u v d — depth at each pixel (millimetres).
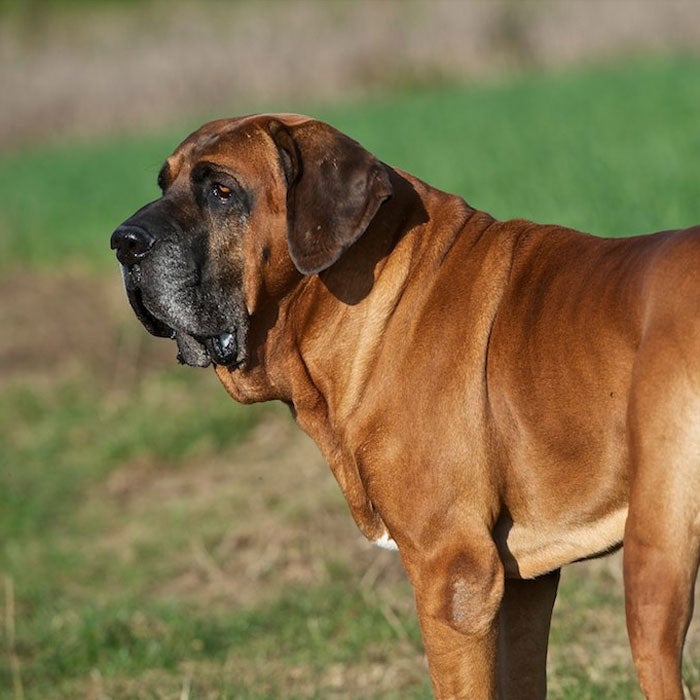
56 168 44094
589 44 53469
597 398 6262
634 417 5848
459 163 26422
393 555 12625
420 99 46250
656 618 5707
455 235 7242
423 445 6840
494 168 25031
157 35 65688
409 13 61094
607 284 6320
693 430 5668
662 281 5949
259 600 12430
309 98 54094
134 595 12945
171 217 7305
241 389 7812
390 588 11953
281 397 7820
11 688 11234
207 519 14570
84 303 26156
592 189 20688
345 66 55562
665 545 5707
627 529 5844
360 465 7094
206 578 13273
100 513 15609
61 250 31094
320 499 14133
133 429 17609
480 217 7344
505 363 6672
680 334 5742
